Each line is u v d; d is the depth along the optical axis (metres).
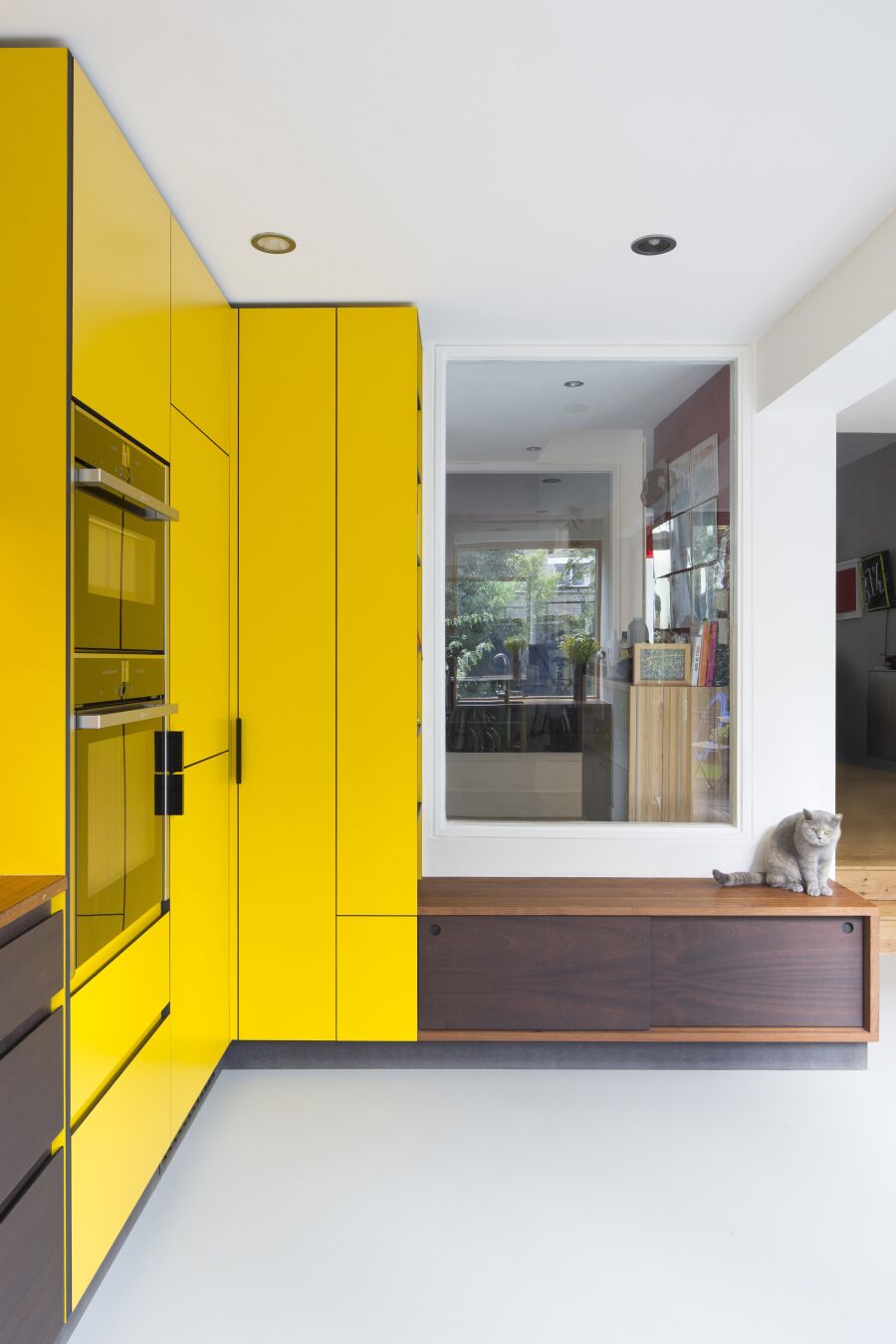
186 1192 2.51
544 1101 3.06
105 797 2.05
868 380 3.19
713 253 2.84
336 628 3.21
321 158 2.29
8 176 1.83
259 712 3.21
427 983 3.23
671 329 3.50
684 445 3.69
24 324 1.82
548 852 3.63
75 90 1.86
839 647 9.47
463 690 3.65
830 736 3.65
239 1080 3.19
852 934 3.25
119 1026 2.16
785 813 3.64
